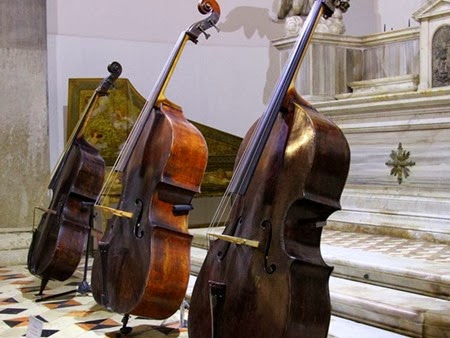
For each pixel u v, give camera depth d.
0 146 6.37
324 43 6.64
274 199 2.71
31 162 6.49
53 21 7.31
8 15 6.39
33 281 5.32
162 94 3.93
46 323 3.93
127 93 6.69
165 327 3.84
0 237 6.28
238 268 2.72
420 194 5.44
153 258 3.36
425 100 5.26
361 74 6.90
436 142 5.30
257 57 8.03
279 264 2.59
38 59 6.52
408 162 5.51
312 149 2.64
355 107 5.87
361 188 5.96
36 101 6.52
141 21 7.78
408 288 3.80
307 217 2.69
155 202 3.52
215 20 4.13
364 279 4.08
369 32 7.48
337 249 4.73
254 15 8.01
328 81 6.68
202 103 8.02
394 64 6.59
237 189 2.80
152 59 7.85
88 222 4.71
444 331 3.13
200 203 7.80
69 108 6.64
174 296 3.43
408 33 6.41
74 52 7.44
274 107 2.83
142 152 3.77
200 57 8.01
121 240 3.61
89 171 4.68
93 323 3.93
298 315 2.54
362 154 5.93
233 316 2.68
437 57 5.78
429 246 4.94
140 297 3.35
